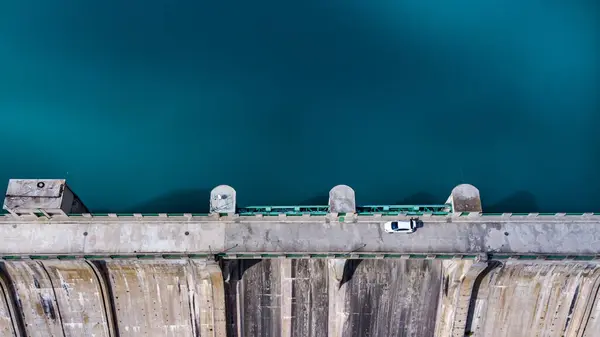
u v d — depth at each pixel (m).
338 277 92.31
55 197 86.69
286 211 91.62
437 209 92.38
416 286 98.00
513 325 100.38
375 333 101.19
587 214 89.19
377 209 91.44
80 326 100.50
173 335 101.06
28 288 96.44
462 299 95.44
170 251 87.19
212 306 97.12
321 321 100.50
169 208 108.62
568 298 97.62
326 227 88.81
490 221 89.50
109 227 88.81
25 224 88.56
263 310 99.62
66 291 96.75
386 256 87.06
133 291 97.12
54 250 87.12
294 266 97.56
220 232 88.50
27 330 100.50
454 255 86.44
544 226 89.06
